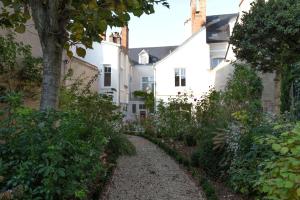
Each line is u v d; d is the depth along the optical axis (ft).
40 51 34.12
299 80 29.58
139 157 31.73
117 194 19.27
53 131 12.67
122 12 15.51
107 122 29.50
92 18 15.70
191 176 23.77
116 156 29.58
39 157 11.94
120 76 80.43
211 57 82.94
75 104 26.25
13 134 12.81
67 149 12.94
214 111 35.22
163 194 19.52
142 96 89.15
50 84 16.24
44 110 13.56
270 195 8.18
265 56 42.93
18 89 27.25
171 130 42.39
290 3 40.86
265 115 21.56
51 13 15.89
